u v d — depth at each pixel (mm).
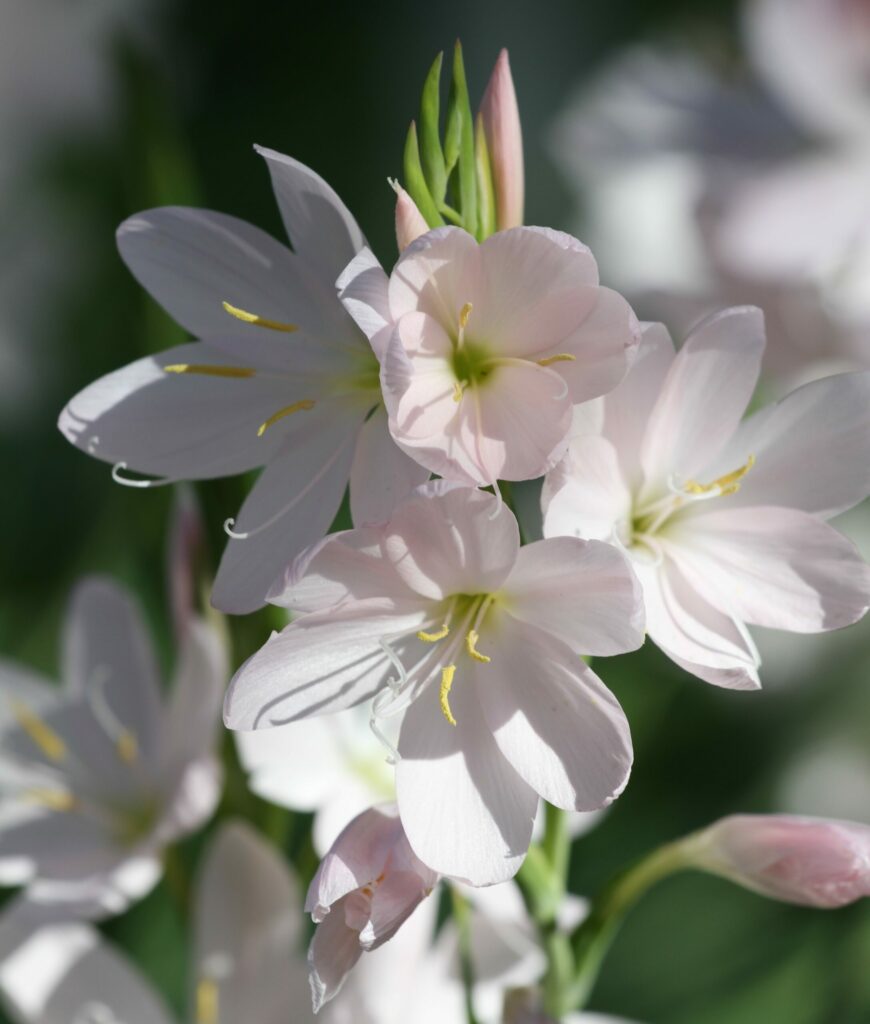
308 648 571
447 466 559
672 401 584
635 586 557
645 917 764
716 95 743
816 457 591
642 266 769
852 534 800
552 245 560
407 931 632
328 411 585
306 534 579
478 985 638
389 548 564
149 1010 647
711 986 754
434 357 569
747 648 581
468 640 570
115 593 667
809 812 793
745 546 589
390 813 570
